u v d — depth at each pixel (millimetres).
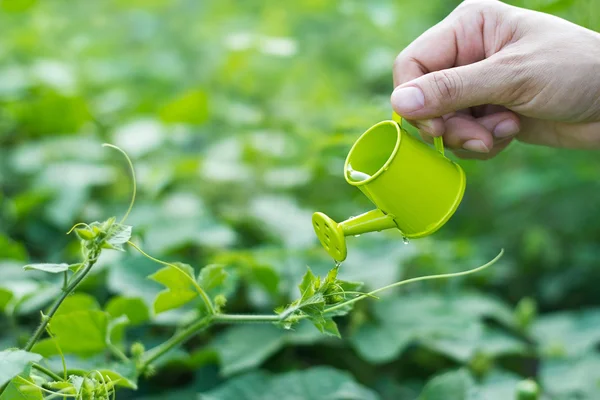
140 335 1093
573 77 922
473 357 1123
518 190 1448
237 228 1230
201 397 997
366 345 1085
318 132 1291
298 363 1118
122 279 1083
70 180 1229
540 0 1149
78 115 1392
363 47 1843
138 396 1070
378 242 1168
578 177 1429
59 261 1177
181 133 1428
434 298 1148
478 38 958
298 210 1229
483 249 1446
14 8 1574
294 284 1110
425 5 1841
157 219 1182
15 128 1417
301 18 1870
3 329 1104
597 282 1404
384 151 913
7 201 1260
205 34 1875
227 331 1078
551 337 1159
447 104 913
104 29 1979
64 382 879
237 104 1591
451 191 895
